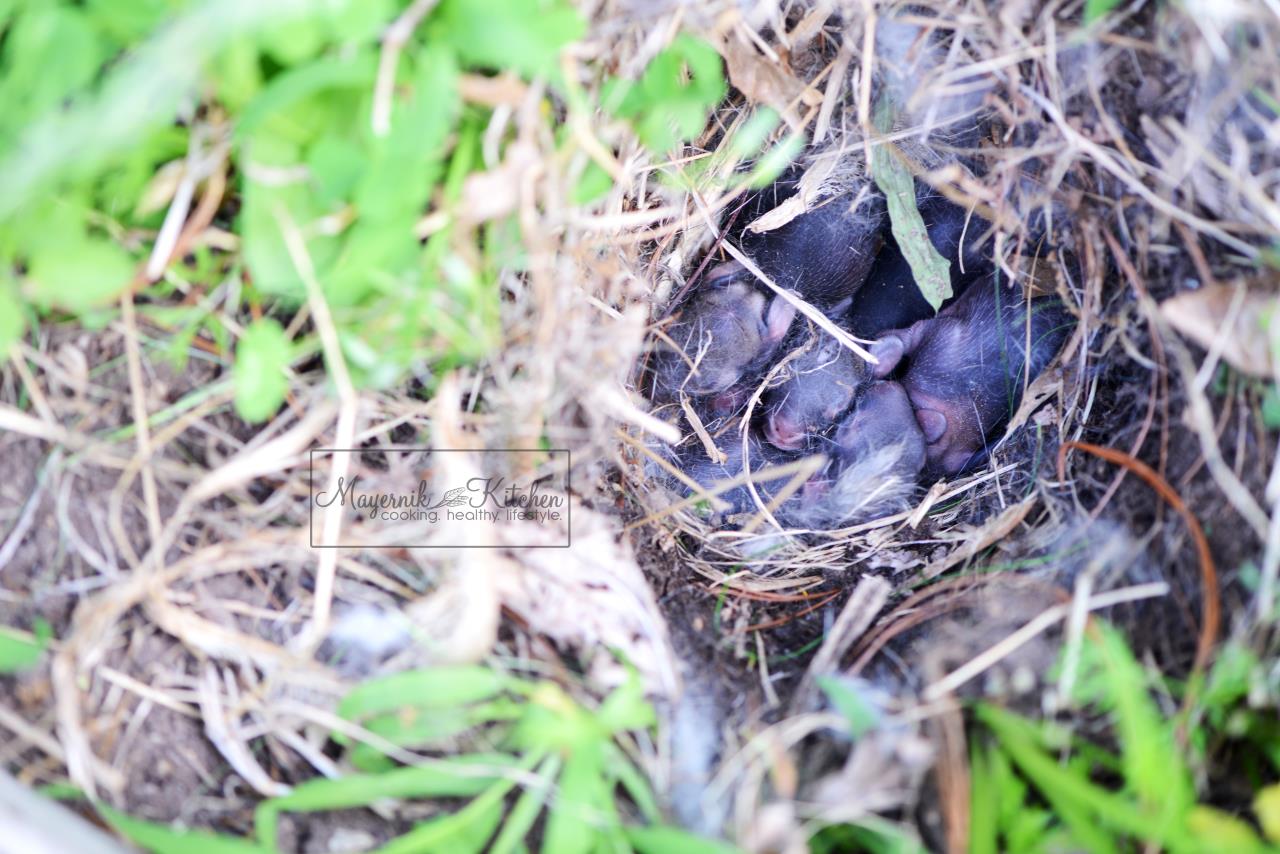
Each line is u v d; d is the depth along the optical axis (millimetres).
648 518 456
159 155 392
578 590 412
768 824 381
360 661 401
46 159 362
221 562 401
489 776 392
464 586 399
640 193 457
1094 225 443
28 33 377
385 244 389
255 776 394
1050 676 404
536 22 386
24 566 394
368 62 384
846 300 512
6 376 398
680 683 415
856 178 486
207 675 398
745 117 470
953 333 501
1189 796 388
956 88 451
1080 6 431
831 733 398
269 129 386
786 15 455
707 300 495
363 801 391
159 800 391
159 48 363
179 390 404
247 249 388
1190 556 411
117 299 398
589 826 385
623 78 415
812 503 492
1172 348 424
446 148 397
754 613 455
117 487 399
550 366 412
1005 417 491
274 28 376
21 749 387
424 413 414
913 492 494
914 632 430
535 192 406
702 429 486
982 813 389
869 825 387
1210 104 418
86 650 392
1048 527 446
